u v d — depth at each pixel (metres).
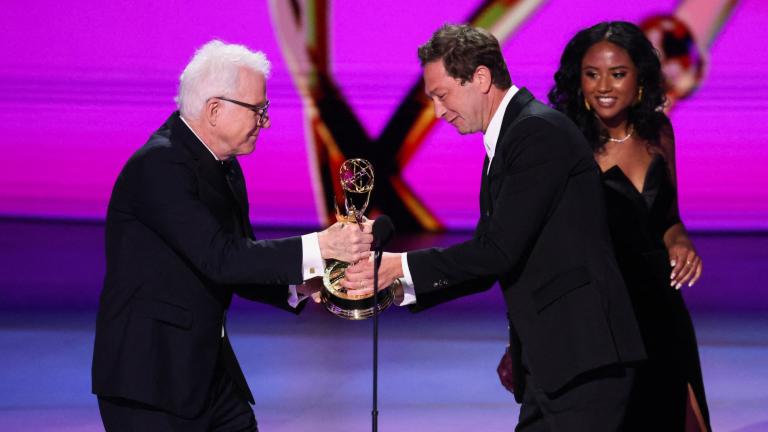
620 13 34.88
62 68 38.88
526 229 9.45
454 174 36.91
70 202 39.59
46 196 39.59
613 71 10.90
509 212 9.48
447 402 16.97
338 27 36.69
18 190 39.62
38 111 39.19
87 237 35.16
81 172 39.44
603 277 9.69
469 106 9.91
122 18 38.25
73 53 38.75
